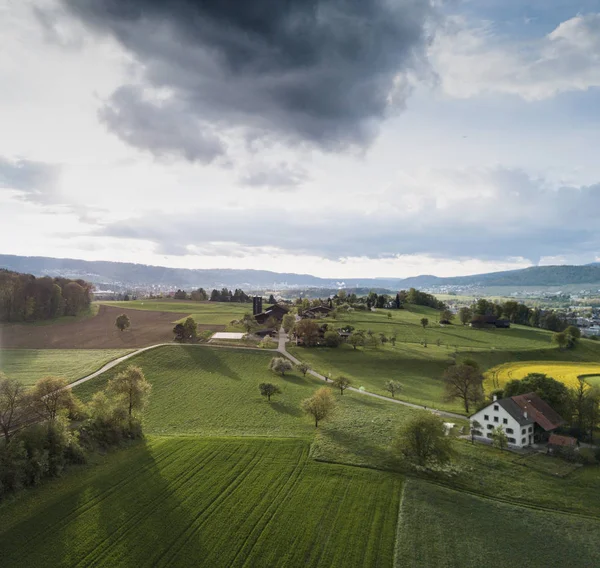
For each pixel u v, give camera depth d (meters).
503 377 127.69
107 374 108.06
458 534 49.12
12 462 52.12
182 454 66.50
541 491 60.31
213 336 177.00
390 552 45.66
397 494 57.19
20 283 180.00
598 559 45.88
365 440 75.44
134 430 73.00
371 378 129.50
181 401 98.38
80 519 48.22
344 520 50.97
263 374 127.75
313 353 155.25
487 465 68.06
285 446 71.31
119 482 56.78
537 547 47.50
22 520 47.22
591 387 91.38
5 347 142.75
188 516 50.22
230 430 80.44
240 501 53.91
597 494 60.00
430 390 119.62
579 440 81.19
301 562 43.72
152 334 175.62
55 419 62.12
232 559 43.62
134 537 45.97
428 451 65.31
